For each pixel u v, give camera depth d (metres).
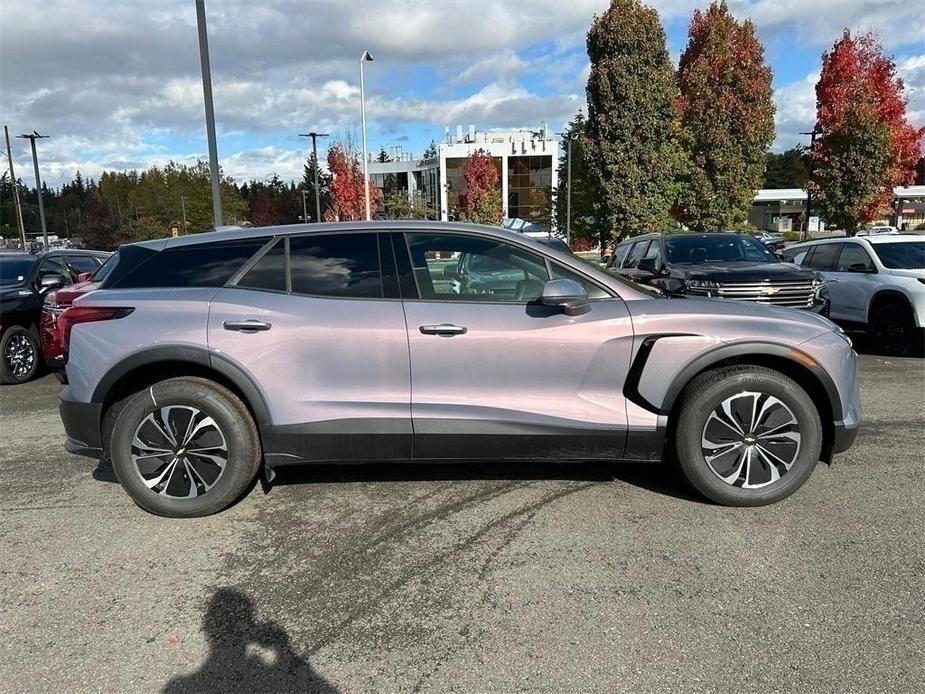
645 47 19.69
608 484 4.31
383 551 3.51
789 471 3.88
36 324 8.77
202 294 3.89
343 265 3.94
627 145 20.28
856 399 4.01
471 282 3.93
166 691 2.48
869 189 22.86
